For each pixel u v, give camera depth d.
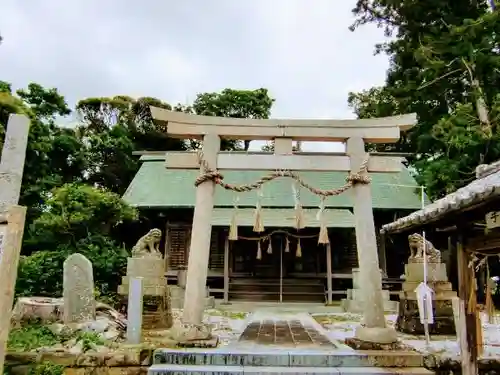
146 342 7.03
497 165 5.45
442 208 4.57
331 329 9.59
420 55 17.30
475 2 18.20
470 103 16.05
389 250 18.42
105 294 12.52
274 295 17.17
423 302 7.05
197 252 7.49
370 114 25.45
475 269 5.88
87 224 13.76
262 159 7.95
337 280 17.72
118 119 30.00
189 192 18.94
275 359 6.26
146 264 9.34
